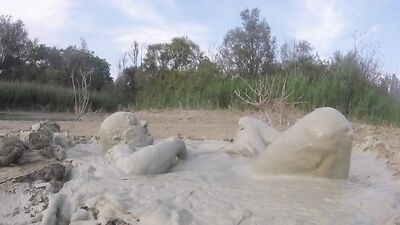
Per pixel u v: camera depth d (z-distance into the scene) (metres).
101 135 1.23
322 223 0.78
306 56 5.46
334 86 3.19
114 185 0.96
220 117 2.99
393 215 0.83
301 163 1.06
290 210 0.84
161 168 1.09
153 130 2.33
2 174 1.05
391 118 2.98
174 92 4.25
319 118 1.06
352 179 1.11
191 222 0.78
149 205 0.82
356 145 1.71
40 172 1.03
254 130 1.32
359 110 3.05
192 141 1.51
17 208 0.91
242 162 1.19
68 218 0.86
